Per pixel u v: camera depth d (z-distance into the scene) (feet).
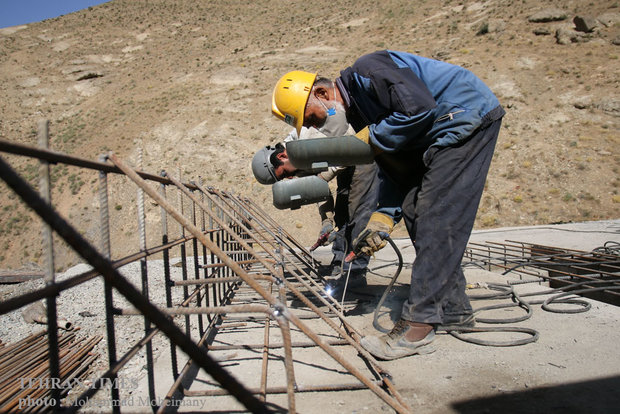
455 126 7.32
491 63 111.55
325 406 5.93
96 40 203.72
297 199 13.69
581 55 105.40
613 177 68.39
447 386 6.31
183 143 102.37
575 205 65.16
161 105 123.44
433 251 7.44
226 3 245.04
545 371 6.57
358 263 13.35
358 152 7.45
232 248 16.37
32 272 22.82
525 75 103.04
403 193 8.88
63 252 67.41
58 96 154.61
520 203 67.97
